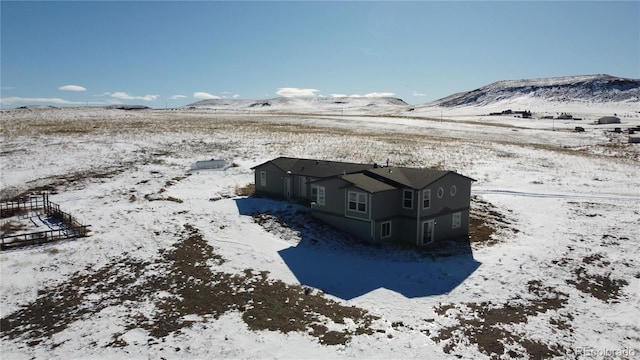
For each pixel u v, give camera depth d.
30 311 20.77
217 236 30.42
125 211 34.25
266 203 37.22
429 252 30.02
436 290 24.31
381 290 24.11
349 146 63.44
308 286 24.19
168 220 32.72
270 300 22.31
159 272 24.95
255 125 87.94
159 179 44.16
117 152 53.94
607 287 24.80
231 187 42.84
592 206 40.22
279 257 27.75
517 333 19.92
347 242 30.92
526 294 23.92
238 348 18.06
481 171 51.44
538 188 45.81
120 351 17.73
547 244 31.36
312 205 34.28
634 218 36.84
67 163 47.69
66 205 35.34
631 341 19.45
